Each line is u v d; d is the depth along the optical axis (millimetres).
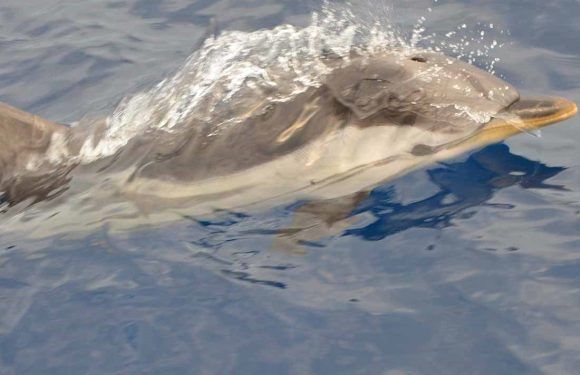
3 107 19531
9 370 15000
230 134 19000
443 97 19094
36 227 18344
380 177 18938
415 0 27250
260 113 19219
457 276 16297
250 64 20578
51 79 25609
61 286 16797
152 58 26078
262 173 18562
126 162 19219
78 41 27594
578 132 20625
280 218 18234
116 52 26672
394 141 18828
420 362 14477
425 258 16781
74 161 19484
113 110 21828
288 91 19484
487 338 14867
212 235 17875
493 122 18828
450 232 17375
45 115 23734
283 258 17062
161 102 20562
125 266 17188
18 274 17172
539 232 17266
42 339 15617
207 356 14969
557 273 16188
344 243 17328
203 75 20719
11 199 19000
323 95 19234
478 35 25281
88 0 30516
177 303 16156
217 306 16016
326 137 18734
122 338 15492
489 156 19688
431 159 19109
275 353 14906
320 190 18734
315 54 20703
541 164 19359
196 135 19219
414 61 19906
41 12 29844
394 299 15875
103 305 16250
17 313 16219
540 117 18844
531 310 15398
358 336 15102
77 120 22906
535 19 25938
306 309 15781
